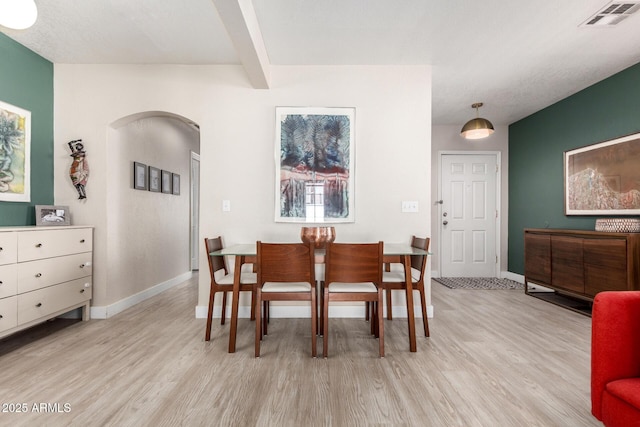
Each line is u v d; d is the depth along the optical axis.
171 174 4.48
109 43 2.70
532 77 3.36
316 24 2.43
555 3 2.16
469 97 3.94
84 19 2.35
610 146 3.29
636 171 3.02
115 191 3.19
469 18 2.34
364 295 2.22
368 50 2.83
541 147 4.38
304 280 2.20
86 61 3.03
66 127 3.07
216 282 2.52
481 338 2.53
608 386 1.18
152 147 3.96
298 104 3.13
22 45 2.72
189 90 3.10
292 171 3.11
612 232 2.88
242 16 1.94
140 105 3.09
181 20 2.37
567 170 3.89
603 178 3.37
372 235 3.13
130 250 3.45
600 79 3.41
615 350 1.21
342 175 3.12
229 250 2.53
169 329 2.72
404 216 3.14
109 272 3.09
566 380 1.85
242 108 3.12
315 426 1.44
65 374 1.91
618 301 1.23
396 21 2.39
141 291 3.68
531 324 2.87
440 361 2.11
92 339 2.48
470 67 3.14
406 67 3.13
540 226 4.39
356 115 3.13
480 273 5.18
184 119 3.28
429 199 3.14
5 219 2.57
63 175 3.05
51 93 3.04
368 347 2.35
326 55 2.92
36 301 2.35
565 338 2.52
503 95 3.87
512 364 2.06
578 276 3.19
